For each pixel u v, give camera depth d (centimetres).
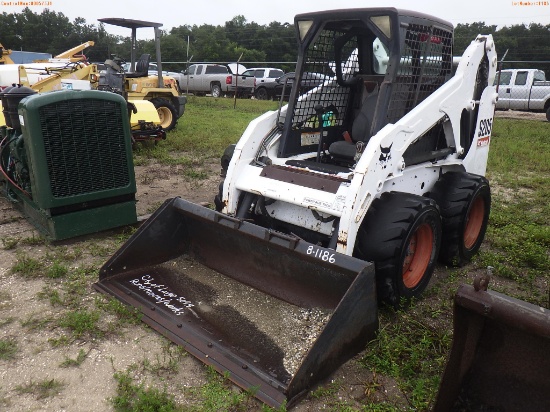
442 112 421
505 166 880
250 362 296
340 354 294
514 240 527
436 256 404
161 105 1138
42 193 448
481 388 229
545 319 192
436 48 432
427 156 427
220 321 339
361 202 345
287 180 388
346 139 450
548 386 210
